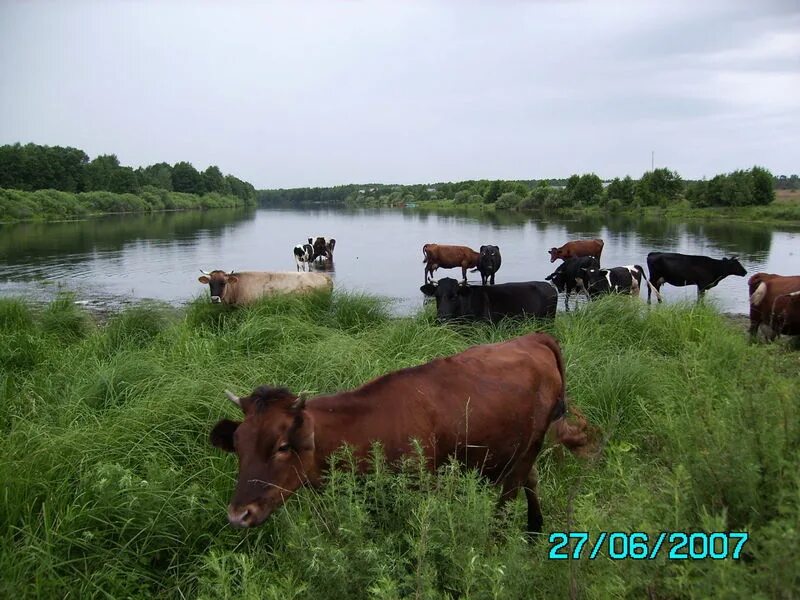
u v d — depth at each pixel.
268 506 3.08
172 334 9.50
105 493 4.02
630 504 3.04
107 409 5.97
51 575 3.48
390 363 6.88
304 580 2.91
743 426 3.09
